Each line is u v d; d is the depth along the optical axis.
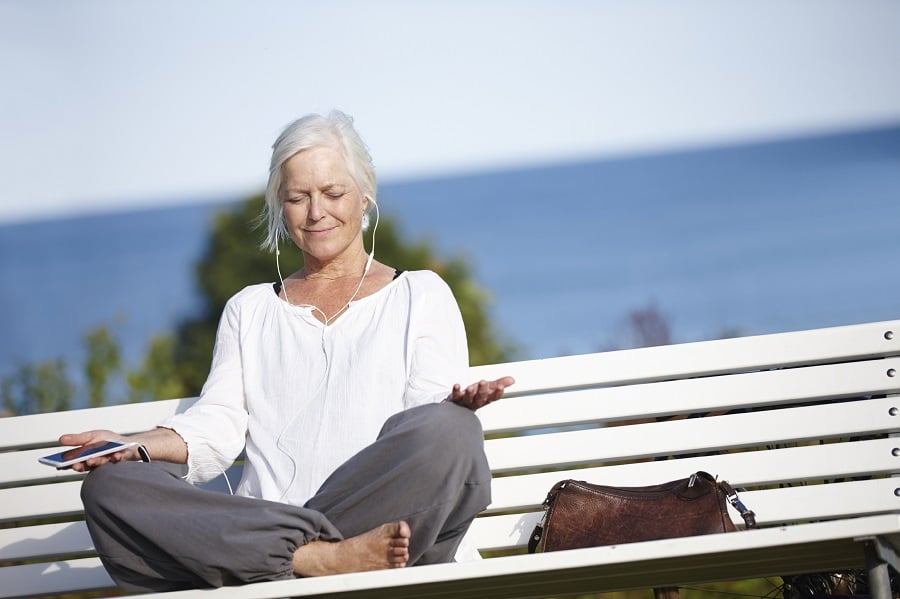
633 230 69.88
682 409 6.01
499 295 58.59
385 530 4.71
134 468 4.86
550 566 4.38
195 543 4.66
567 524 5.53
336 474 4.93
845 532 4.34
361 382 5.60
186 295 14.00
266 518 4.68
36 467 6.28
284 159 5.86
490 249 68.56
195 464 5.53
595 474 6.00
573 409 6.07
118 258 83.62
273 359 5.81
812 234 62.25
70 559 6.50
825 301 49.12
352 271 5.99
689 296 53.25
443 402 4.96
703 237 65.62
